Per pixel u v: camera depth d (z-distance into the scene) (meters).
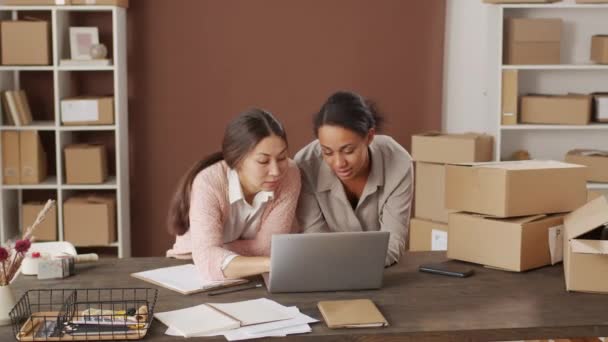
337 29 5.93
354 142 2.96
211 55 5.93
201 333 2.39
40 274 3.00
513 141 5.95
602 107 5.69
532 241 3.10
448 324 2.51
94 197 5.66
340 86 5.98
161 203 6.04
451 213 3.26
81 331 2.39
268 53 5.94
